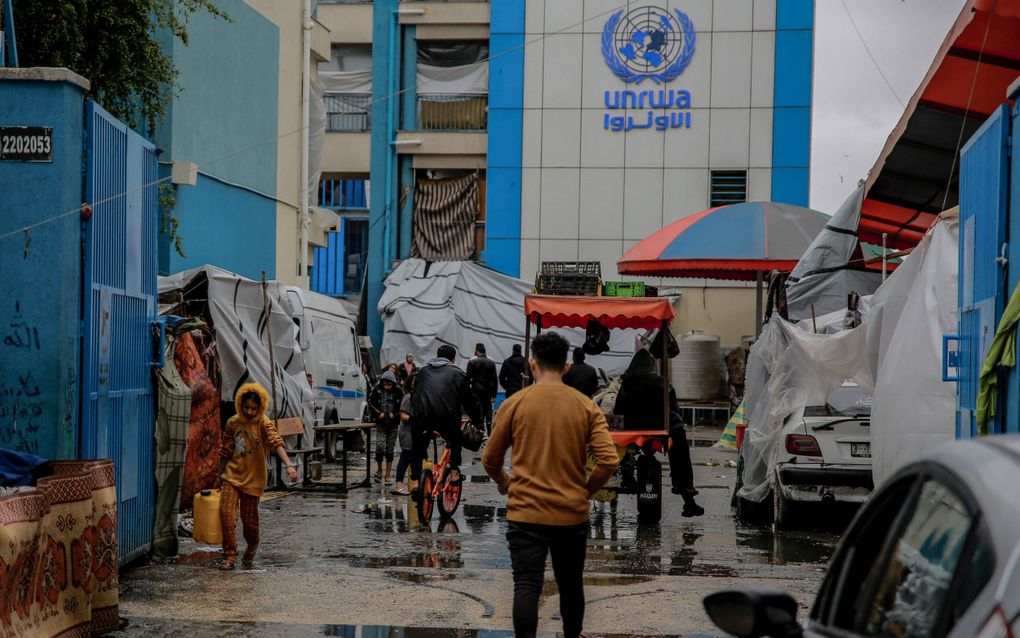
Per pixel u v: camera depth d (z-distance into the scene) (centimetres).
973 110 1119
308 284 2681
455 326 3147
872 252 2011
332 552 1037
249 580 892
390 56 3488
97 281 850
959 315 781
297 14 2656
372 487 1605
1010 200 650
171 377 1016
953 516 260
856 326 1262
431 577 910
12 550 576
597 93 3338
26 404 796
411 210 3494
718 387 3153
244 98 2348
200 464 1276
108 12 1416
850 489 1165
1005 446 264
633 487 1277
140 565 957
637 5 3312
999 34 884
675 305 3291
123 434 907
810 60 3256
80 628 682
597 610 796
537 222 3356
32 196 804
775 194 3275
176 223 1878
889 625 278
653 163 3319
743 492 1267
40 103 809
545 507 623
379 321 3469
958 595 242
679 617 775
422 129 3481
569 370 1350
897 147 1312
